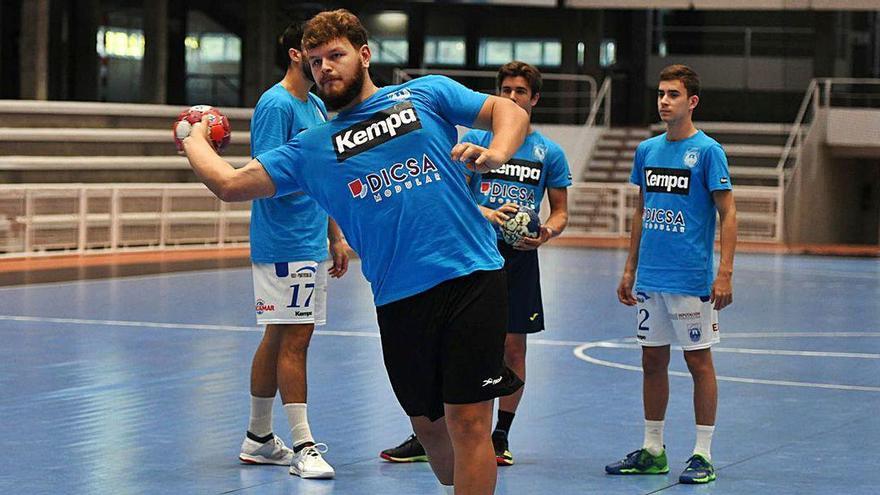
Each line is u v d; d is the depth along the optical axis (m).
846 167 36.34
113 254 24.25
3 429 8.81
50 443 8.38
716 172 7.64
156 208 25.17
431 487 7.36
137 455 8.08
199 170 5.41
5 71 36.09
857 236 37.50
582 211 32.59
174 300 17.34
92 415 9.37
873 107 36.19
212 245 26.38
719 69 38.91
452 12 40.53
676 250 7.72
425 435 5.80
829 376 11.79
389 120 5.36
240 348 12.95
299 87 7.85
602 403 10.20
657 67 39.62
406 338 5.45
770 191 31.73
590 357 12.77
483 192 8.47
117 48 39.97
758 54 38.56
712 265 7.83
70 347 12.85
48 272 20.81
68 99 35.00
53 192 23.19
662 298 7.76
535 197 8.49
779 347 13.80
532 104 8.42
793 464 8.10
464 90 5.46
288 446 8.39
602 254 27.27
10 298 17.19
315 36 5.33
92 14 34.78
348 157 5.36
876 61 39.09
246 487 7.30
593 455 8.33
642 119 39.72
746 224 32.09
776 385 11.24
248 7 34.69
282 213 7.76
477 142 8.51
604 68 40.00
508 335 8.36
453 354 5.35
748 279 22.16
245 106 34.94
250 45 34.75
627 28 40.03
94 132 27.34
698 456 7.65
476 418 5.41
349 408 9.78
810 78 37.94
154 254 24.61
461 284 5.36
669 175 7.78
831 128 34.19
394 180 5.33
